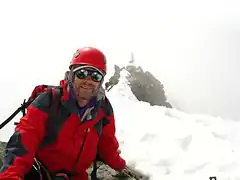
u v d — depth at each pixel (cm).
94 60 114
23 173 110
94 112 122
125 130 312
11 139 112
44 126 116
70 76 116
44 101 115
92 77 114
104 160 149
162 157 272
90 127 123
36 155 123
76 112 117
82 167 129
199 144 295
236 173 259
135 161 271
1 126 127
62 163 124
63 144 119
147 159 271
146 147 287
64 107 117
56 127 117
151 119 332
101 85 119
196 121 352
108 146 142
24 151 110
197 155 279
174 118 345
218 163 271
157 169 262
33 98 124
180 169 263
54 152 121
